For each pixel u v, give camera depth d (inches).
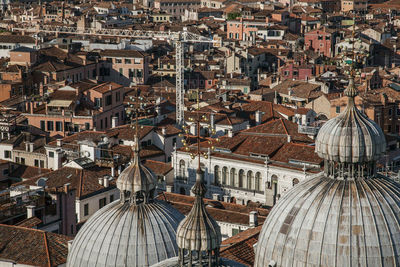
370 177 5447.8
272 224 5433.1
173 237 5935.0
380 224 5206.7
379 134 5433.1
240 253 6766.7
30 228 7347.4
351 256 5162.4
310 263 5226.4
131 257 5836.6
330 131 5457.7
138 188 6038.4
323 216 5260.8
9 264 7037.4
